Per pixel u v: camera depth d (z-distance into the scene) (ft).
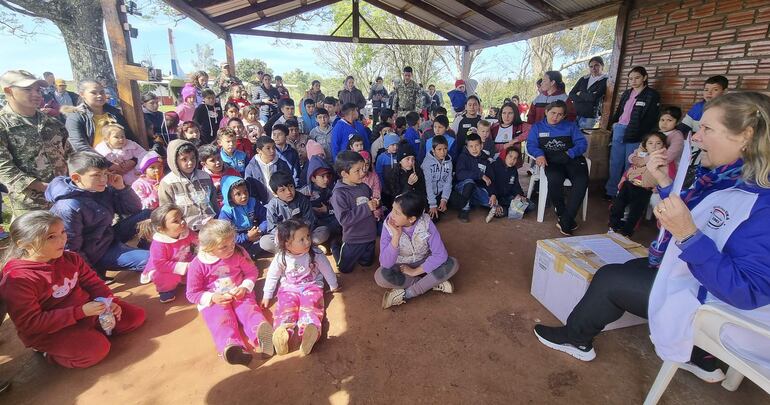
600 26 66.74
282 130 13.50
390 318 8.07
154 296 9.14
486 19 25.03
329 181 11.83
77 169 8.54
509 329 7.64
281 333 6.87
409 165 12.85
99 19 25.84
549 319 7.98
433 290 9.08
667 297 4.93
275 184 10.08
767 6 11.51
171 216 8.46
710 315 4.62
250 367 6.77
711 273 4.00
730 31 12.57
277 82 33.73
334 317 8.16
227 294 7.45
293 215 10.56
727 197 4.39
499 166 14.38
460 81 25.49
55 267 6.82
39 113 9.82
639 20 15.79
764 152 3.99
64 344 6.55
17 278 6.23
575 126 12.80
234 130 14.61
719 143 4.28
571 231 12.47
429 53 67.36
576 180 12.37
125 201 10.37
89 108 12.13
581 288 7.09
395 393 6.13
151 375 6.63
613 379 6.32
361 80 74.84
